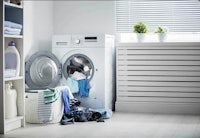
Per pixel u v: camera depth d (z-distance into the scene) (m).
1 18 3.37
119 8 5.08
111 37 4.81
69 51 4.61
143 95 4.72
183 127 3.69
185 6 4.91
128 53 4.74
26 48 4.50
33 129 3.61
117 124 3.87
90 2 5.10
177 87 4.62
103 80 4.50
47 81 4.53
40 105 3.89
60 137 3.25
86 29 5.13
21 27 3.74
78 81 4.54
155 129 3.59
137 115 4.46
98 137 3.25
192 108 4.57
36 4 4.74
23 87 3.75
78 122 4.00
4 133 3.40
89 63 4.54
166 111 4.64
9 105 3.60
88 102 4.55
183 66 4.61
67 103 4.11
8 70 3.54
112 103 4.89
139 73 4.72
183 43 4.58
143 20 5.04
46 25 5.03
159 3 4.98
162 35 4.78
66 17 5.18
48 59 4.55
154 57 4.67
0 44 3.38
